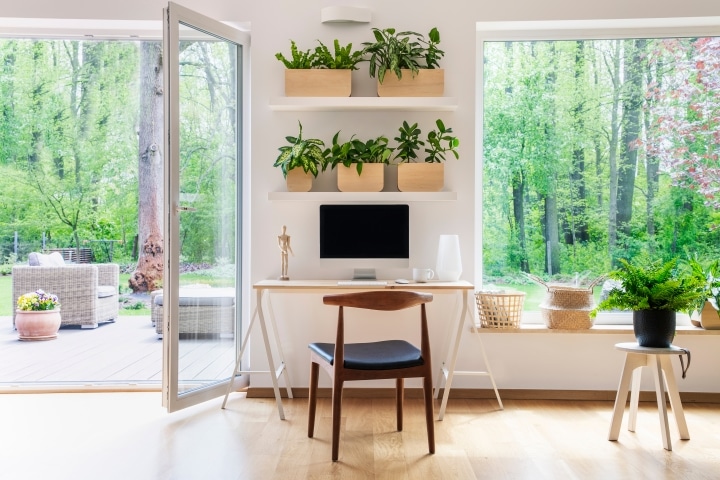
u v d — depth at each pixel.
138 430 2.92
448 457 2.57
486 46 3.82
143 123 6.91
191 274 3.37
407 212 3.48
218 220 3.56
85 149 6.84
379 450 2.66
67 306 5.88
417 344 3.59
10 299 6.56
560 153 3.82
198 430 2.92
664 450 2.67
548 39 3.77
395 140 3.60
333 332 3.61
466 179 3.60
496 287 3.81
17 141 6.63
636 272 2.87
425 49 3.47
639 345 2.84
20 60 6.61
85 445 2.69
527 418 3.18
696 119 3.77
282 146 3.60
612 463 2.50
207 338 3.47
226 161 3.61
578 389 3.57
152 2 3.60
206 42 3.47
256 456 2.56
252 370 3.62
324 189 3.62
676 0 3.53
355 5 3.62
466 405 3.43
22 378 4.07
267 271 3.62
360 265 3.48
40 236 6.77
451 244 3.41
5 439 2.77
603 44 3.79
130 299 6.98
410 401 3.51
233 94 3.66
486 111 3.83
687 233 3.77
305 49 3.62
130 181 6.95
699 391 3.54
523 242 3.82
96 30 3.76
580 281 3.76
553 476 2.36
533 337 3.58
